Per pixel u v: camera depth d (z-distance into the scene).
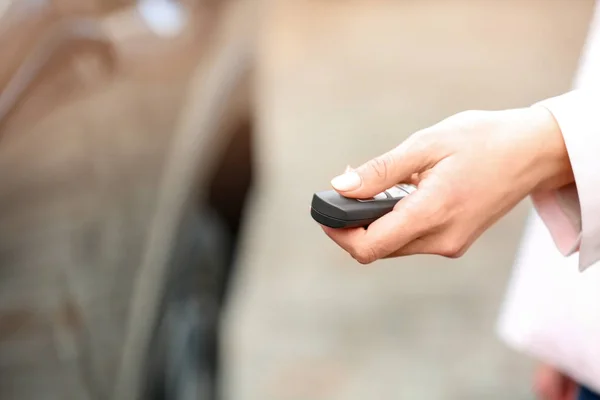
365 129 2.82
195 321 0.91
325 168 2.51
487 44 3.54
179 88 0.83
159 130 0.82
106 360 0.81
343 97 3.09
